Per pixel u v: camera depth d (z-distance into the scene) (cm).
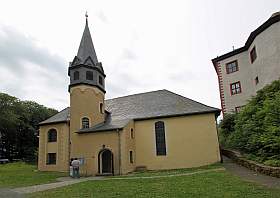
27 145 6134
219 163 2305
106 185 1448
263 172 1517
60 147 2969
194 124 2581
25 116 6131
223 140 3067
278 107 1806
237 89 3425
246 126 2111
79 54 3108
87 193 1213
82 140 2702
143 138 2747
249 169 1761
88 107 2914
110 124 2767
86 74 3016
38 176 2281
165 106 2900
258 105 2312
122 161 2447
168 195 1070
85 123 2877
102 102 3109
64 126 3012
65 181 1886
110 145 2531
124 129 2548
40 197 1177
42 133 3144
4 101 5719
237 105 3381
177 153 2575
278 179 1320
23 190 1438
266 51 2886
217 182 1325
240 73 3422
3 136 5794
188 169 2297
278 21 2788
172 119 2677
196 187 1223
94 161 2575
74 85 2977
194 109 2658
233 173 1628
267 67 2855
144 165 2670
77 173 2248
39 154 3078
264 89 2472
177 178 1602
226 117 3162
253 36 3109
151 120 2761
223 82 3584
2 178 2105
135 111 3006
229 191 1078
